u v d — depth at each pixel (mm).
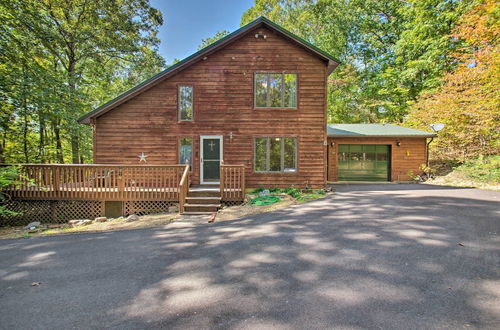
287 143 10867
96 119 10711
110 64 20000
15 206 8398
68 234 6188
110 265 4043
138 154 10773
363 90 23000
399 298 2826
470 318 2463
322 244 4598
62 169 8469
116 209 8656
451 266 3602
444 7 17781
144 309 2750
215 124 10852
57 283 3445
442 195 8992
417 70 18750
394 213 6578
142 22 17797
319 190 10328
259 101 10883
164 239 5383
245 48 10844
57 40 13227
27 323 2537
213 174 10852
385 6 22547
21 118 12656
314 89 10797
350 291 2994
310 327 2359
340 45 22344
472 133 12805
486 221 5711
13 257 4527
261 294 2984
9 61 11250
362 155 14438
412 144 14203
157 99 10828
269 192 10281
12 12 10953
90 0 14992
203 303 2832
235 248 4605
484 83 12430
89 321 2555
